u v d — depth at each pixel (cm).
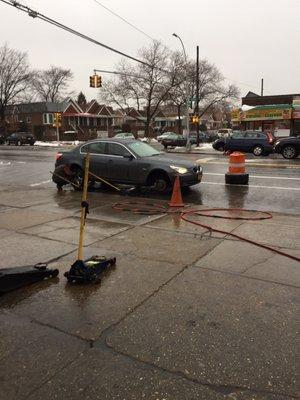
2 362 321
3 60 6312
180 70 5662
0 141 5422
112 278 485
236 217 806
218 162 2128
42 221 775
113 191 1205
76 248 600
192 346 341
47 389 290
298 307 409
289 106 3931
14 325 378
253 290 449
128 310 404
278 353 330
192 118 3666
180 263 534
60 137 6406
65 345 344
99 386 293
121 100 6241
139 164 1149
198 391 287
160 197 1091
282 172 1609
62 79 9375
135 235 672
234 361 320
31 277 468
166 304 416
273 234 674
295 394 284
